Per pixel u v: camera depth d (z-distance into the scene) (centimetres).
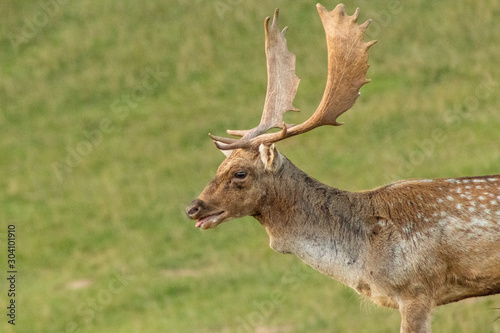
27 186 6731
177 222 5934
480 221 2252
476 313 3466
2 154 7238
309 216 2323
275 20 2491
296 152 6625
